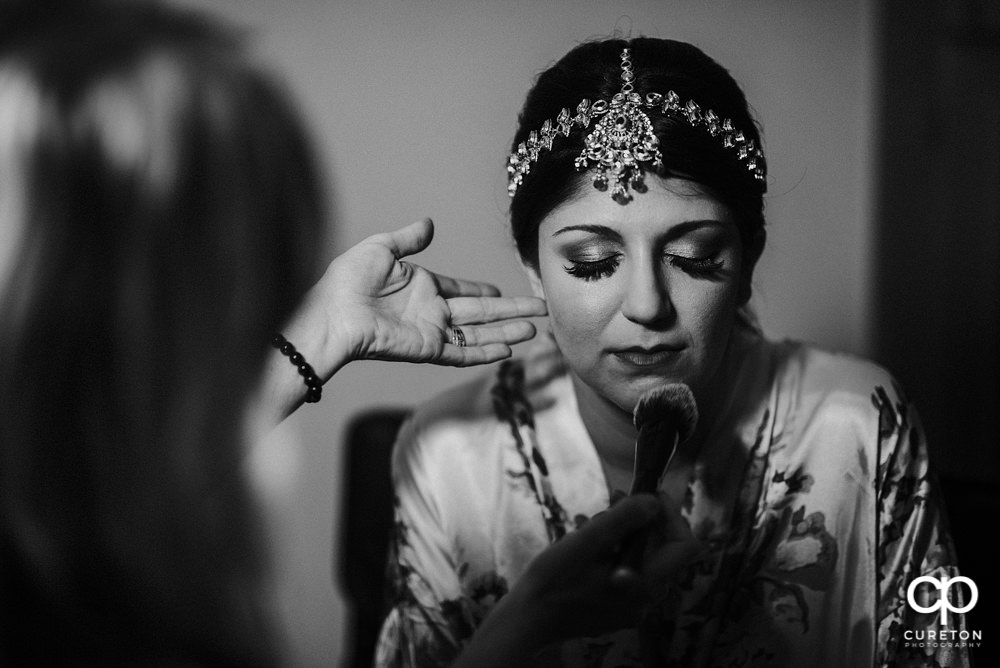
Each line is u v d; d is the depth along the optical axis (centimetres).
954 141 201
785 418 96
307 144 38
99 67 34
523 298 91
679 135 76
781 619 94
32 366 34
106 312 34
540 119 82
